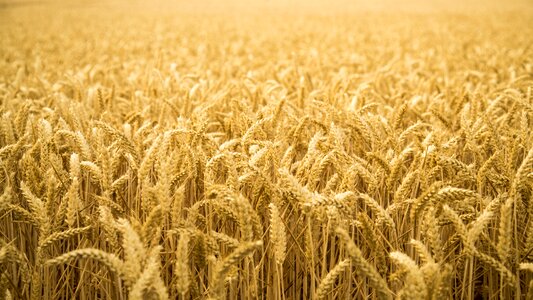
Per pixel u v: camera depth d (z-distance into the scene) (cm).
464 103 442
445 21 2553
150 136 346
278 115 360
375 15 3083
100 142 292
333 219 197
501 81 725
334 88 506
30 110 443
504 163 265
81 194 288
